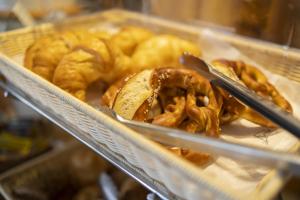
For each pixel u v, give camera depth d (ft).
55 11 2.51
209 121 1.14
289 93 1.47
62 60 1.51
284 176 0.79
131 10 2.63
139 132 1.02
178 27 2.11
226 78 1.18
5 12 2.27
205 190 0.80
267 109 1.00
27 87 1.56
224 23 2.10
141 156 1.00
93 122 1.14
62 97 1.22
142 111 1.18
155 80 1.25
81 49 1.51
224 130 1.28
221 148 0.86
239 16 1.99
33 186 2.52
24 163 2.70
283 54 1.63
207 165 1.08
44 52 1.61
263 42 1.80
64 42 1.67
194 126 1.15
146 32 1.91
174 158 0.84
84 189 2.65
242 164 1.08
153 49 1.63
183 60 1.36
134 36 1.82
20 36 2.03
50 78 1.58
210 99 1.23
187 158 1.04
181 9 2.33
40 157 2.72
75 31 1.84
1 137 2.95
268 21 1.85
